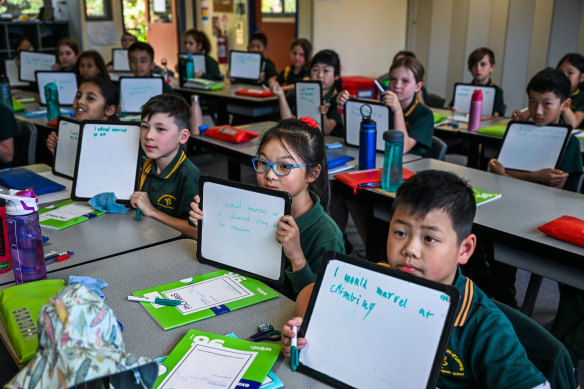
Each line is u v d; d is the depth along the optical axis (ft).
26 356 3.41
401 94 9.63
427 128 9.56
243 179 13.80
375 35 21.85
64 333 2.53
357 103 9.36
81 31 24.90
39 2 24.72
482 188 7.14
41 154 12.09
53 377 2.50
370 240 8.02
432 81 21.06
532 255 5.57
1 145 10.10
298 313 3.84
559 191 7.06
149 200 6.47
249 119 17.34
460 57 19.65
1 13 23.68
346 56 22.16
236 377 3.24
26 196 4.40
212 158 16.84
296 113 11.16
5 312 3.88
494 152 10.97
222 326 3.87
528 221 5.97
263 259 4.57
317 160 5.11
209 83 16.94
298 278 4.42
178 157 6.72
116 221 6.04
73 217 6.06
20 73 17.12
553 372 3.45
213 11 28.07
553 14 16.48
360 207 9.21
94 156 6.51
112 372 2.49
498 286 7.34
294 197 5.09
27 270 4.42
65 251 5.14
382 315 3.14
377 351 3.11
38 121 11.85
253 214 4.58
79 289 2.68
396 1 21.36
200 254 4.92
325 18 21.79
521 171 8.45
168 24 29.43
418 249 3.32
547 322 7.84
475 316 3.43
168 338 3.71
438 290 2.98
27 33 24.26
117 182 6.46
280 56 25.77
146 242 5.42
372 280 3.22
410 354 3.01
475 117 11.19
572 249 5.24
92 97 8.85
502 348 3.32
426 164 8.42
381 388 3.06
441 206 3.26
